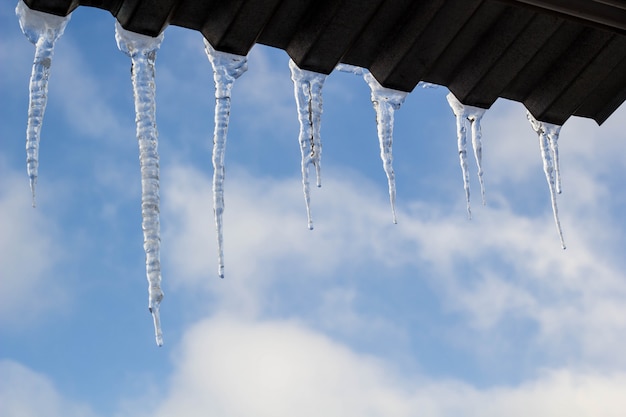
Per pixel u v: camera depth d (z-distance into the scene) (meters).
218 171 4.37
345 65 4.61
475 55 4.71
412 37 4.42
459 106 5.03
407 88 4.71
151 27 4.02
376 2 4.20
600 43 4.77
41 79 3.96
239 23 4.08
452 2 4.34
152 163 4.16
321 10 4.19
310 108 4.59
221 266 4.34
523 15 4.50
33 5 3.79
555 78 4.95
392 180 4.79
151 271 4.12
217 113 4.32
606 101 5.27
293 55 4.44
